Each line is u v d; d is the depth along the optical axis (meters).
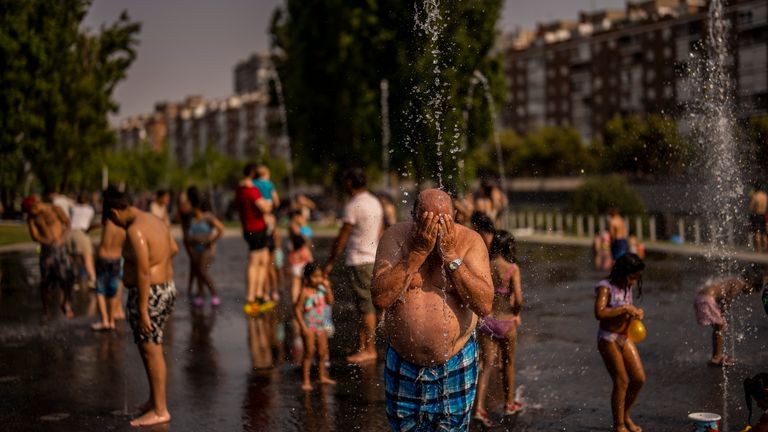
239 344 9.75
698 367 8.09
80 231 15.31
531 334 10.15
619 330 6.01
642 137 34.66
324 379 7.69
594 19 101.62
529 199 64.06
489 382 7.50
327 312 7.62
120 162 89.19
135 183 91.50
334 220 40.41
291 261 11.89
